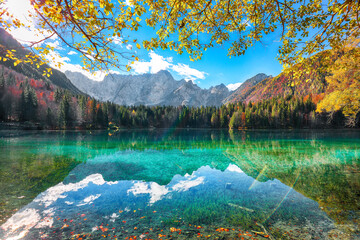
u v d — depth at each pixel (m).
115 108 110.06
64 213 5.34
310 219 4.98
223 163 13.29
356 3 3.65
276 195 6.81
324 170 10.65
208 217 5.14
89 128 74.12
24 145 21.39
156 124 125.19
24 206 5.78
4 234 4.23
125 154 17.38
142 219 5.03
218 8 4.77
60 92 98.19
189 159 14.99
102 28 3.02
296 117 89.00
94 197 6.66
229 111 121.81
